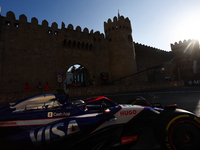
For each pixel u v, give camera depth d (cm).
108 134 252
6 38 1802
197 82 2773
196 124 232
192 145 225
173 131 225
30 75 1912
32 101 281
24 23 1972
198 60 4241
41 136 204
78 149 227
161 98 985
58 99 304
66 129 220
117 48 2739
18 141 193
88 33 2603
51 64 2116
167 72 4172
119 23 2820
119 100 977
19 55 1867
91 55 2594
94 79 2539
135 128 284
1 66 1703
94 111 287
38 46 2041
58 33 2269
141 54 3569
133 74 2473
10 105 270
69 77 3169
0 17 1794
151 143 282
